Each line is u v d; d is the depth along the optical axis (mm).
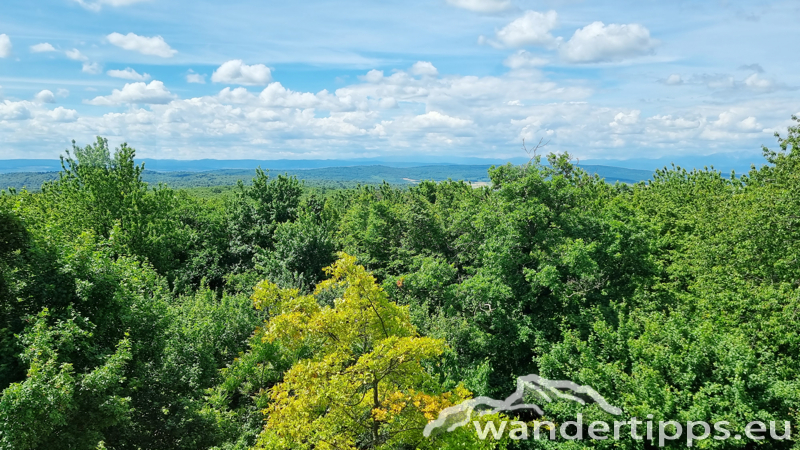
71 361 12023
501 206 21828
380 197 54719
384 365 10039
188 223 39344
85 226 26484
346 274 11734
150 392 14352
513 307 19828
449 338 17531
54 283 12617
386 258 31625
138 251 27297
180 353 15539
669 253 27406
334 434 10617
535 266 20844
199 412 14352
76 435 10977
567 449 13109
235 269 34562
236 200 40562
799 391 11195
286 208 40719
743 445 11062
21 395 9383
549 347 17422
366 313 11516
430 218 29219
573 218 22047
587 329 17797
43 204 29625
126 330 13859
